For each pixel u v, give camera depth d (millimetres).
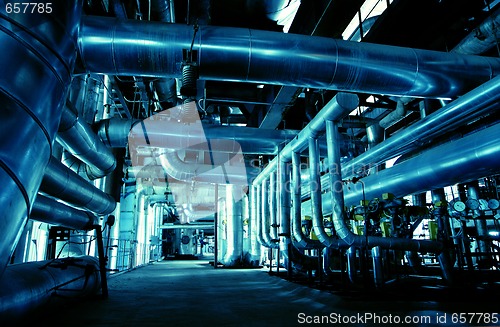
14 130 1725
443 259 5660
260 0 4578
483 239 7758
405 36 5508
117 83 6117
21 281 3205
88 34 3547
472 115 4668
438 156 5629
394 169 6953
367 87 4277
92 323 3518
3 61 1745
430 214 6641
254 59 3861
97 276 5277
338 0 4098
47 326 3389
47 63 1987
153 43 3650
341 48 4023
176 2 5004
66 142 5219
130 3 4598
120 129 6613
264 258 15055
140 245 15641
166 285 7070
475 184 9125
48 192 4910
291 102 6410
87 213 6113
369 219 6352
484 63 4391
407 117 9039
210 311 4172
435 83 4324
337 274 7609
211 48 3756
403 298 4496
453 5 4883
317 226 6145
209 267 13586
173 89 6754
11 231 1748
